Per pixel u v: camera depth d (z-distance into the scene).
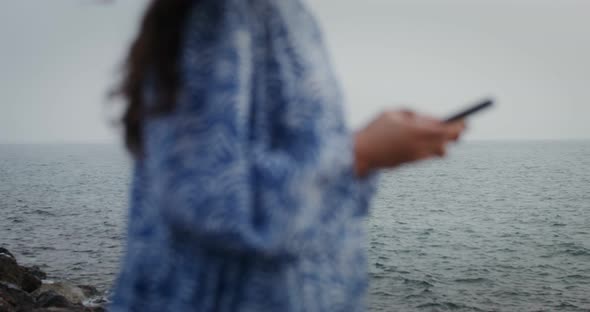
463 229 54.50
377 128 1.26
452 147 1.28
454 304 27.52
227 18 1.19
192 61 1.18
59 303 14.56
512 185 111.75
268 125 1.21
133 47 1.24
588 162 196.25
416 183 121.69
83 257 38.69
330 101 1.23
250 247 1.12
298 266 1.27
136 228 1.39
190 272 1.28
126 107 1.30
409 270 34.91
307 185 1.15
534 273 34.50
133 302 1.35
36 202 78.25
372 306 27.00
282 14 1.24
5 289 14.80
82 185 110.44
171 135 1.16
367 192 1.37
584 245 44.44
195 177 1.12
